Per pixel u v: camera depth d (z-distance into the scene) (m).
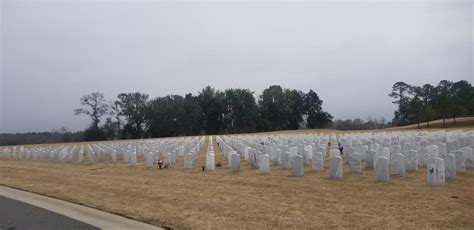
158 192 12.30
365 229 7.31
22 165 27.20
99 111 94.50
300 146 21.59
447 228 7.20
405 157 14.69
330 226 7.61
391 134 36.59
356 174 14.21
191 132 95.19
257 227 7.79
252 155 18.17
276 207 9.41
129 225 8.61
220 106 97.44
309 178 13.79
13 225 8.81
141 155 29.86
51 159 31.89
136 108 94.19
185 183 13.99
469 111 75.88
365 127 110.81
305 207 9.28
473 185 11.45
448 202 9.17
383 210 8.66
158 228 8.25
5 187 16.05
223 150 28.50
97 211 10.22
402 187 11.28
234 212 9.12
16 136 94.69
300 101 106.12
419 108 75.81
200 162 22.11
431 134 30.72
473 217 7.86
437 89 108.69
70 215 9.83
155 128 92.38
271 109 102.62
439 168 11.38
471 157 15.71
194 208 9.74
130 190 13.00
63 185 15.31
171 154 21.25
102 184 14.81
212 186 13.02
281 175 14.89
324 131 78.75
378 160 12.49
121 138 94.19
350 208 8.98
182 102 94.19
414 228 7.25
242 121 98.88
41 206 11.22
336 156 13.68
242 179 14.31
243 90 100.25
